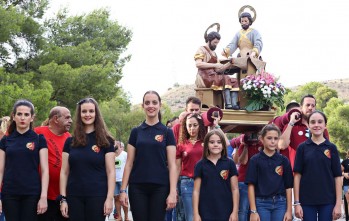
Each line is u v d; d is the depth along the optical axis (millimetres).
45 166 7566
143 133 7664
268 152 8156
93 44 34625
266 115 11555
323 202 7926
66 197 7371
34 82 28875
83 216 7270
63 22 34656
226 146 8227
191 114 8969
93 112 7406
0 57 29203
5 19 25766
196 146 8898
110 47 36812
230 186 8172
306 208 8000
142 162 7551
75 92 29750
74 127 7418
